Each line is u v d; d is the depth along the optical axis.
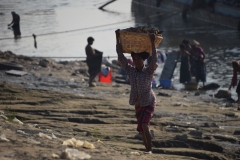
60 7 171.12
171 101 44.56
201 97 50.31
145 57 19.52
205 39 97.12
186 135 24.25
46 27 120.25
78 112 31.95
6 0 195.25
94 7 171.75
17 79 49.06
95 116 31.12
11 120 23.12
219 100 48.50
